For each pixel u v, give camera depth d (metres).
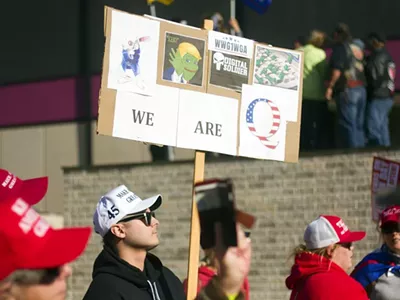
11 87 29.92
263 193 22.48
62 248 5.57
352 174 21.31
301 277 11.07
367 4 24.19
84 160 28.14
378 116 21.94
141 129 10.21
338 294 10.61
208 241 6.90
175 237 23.56
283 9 25.31
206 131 10.64
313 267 11.12
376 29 24.03
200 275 9.81
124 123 10.12
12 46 29.97
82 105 28.47
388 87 21.89
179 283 10.91
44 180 9.06
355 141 21.83
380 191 14.61
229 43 10.85
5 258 5.45
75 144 28.39
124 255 10.31
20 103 29.67
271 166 22.42
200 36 10.65
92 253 24.64
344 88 21.73
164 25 10.41
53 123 28.86
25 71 29.66
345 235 11.34
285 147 11.27
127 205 10.34
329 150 21.66
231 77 10.87
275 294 21.97
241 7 25.94
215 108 10.73
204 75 10.66
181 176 23.61
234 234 6.84
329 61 21.94
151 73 10.30
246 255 6.87
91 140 28.06
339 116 21.89
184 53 10.52
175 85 10.45
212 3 26.31
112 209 10.31
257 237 22.44
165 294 10.59
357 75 21.81
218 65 10.77
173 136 10.41
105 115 10.02
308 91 22.27
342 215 21.38
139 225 10.29
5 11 30.12
